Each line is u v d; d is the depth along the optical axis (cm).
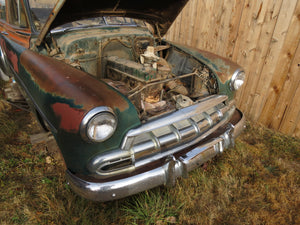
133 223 174
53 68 175
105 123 131
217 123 206
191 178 220
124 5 244
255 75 325
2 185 201
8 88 338
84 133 129
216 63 242
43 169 223
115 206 187
